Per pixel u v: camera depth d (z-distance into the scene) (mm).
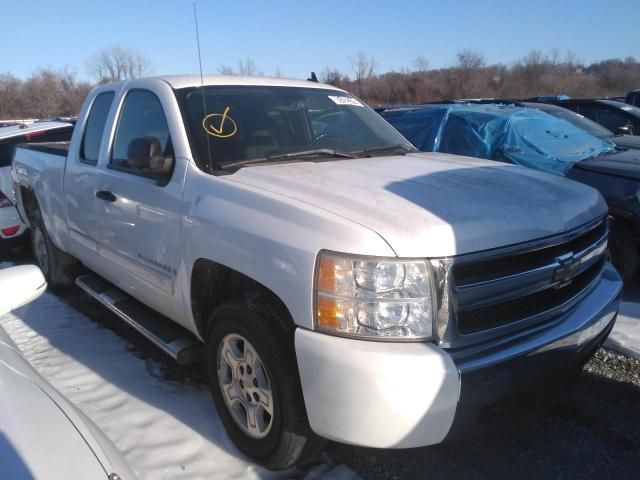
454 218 2248
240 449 2777
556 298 2514
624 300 4754
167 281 3086
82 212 4086
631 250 4848
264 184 2645
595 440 2977
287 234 2287
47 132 7156
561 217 2521
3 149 6660
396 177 2795
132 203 3311
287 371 2361
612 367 3686
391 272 2082
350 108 4043
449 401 2080
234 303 2561
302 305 2197
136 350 4043
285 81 4016
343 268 2111
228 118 3307
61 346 4102
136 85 3697
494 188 2658
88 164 4035
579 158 5422
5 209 6523
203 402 3291
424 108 6543
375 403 2037
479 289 2209
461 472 2729
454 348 2180
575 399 3340
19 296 2354
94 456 1526
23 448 1403
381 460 2818
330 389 2113
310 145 3500
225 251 2555
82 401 3303
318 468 2723
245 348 2598
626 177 4840
